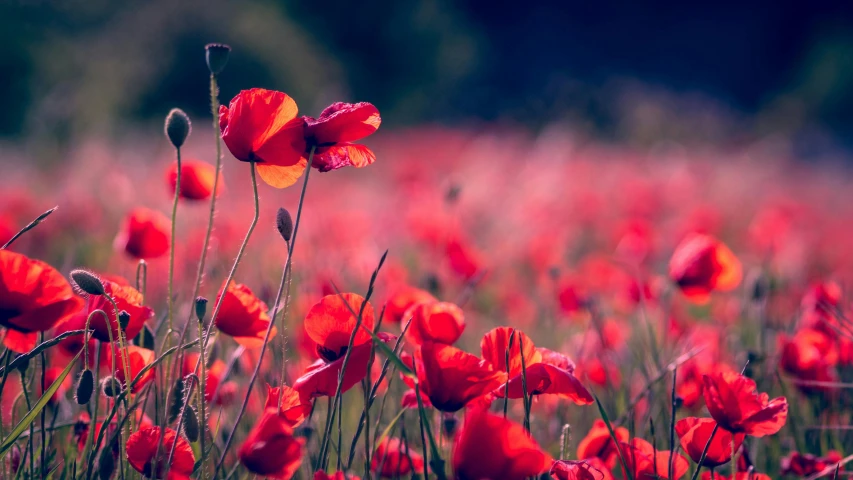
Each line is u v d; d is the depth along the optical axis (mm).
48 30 19594
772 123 29812
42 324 1444
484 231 7230
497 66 52344
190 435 1421
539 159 9906
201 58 19969
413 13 34406
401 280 3738
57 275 1441
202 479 1431
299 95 21391
